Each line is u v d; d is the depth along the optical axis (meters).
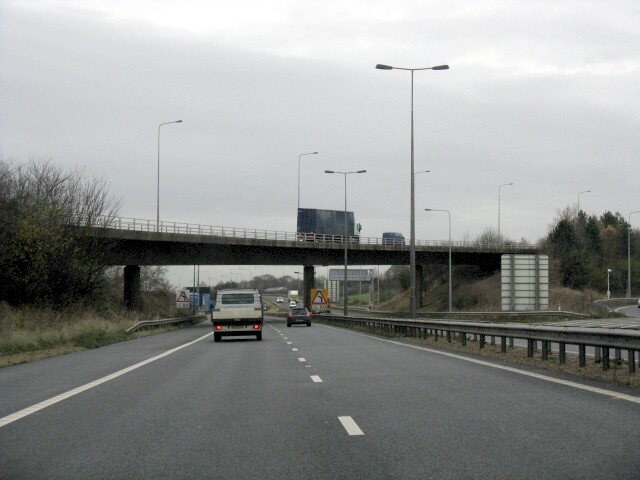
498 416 10.88
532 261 56.78
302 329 57.06
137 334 46.38
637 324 45.66
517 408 11.62
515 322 60.84
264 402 12.89
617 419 10.44
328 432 9.89
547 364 18.91
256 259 74.62
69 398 13.72
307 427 10.30
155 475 7.64
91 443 9.31
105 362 23.06
